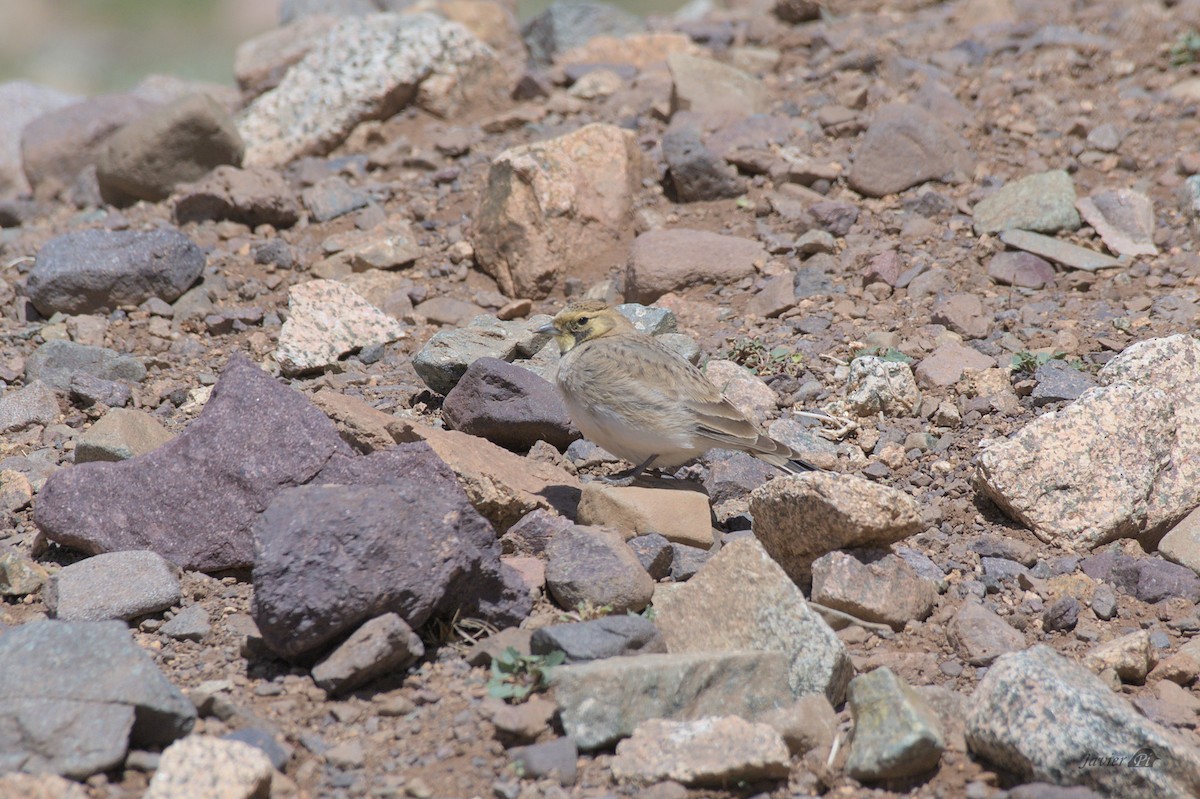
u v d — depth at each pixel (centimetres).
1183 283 1457
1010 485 1034
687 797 722
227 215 1719
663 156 1709
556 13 2441
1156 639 902
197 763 683
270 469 959
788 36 2245
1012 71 2019
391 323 1423
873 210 1647
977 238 1573
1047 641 903
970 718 769
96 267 1483
